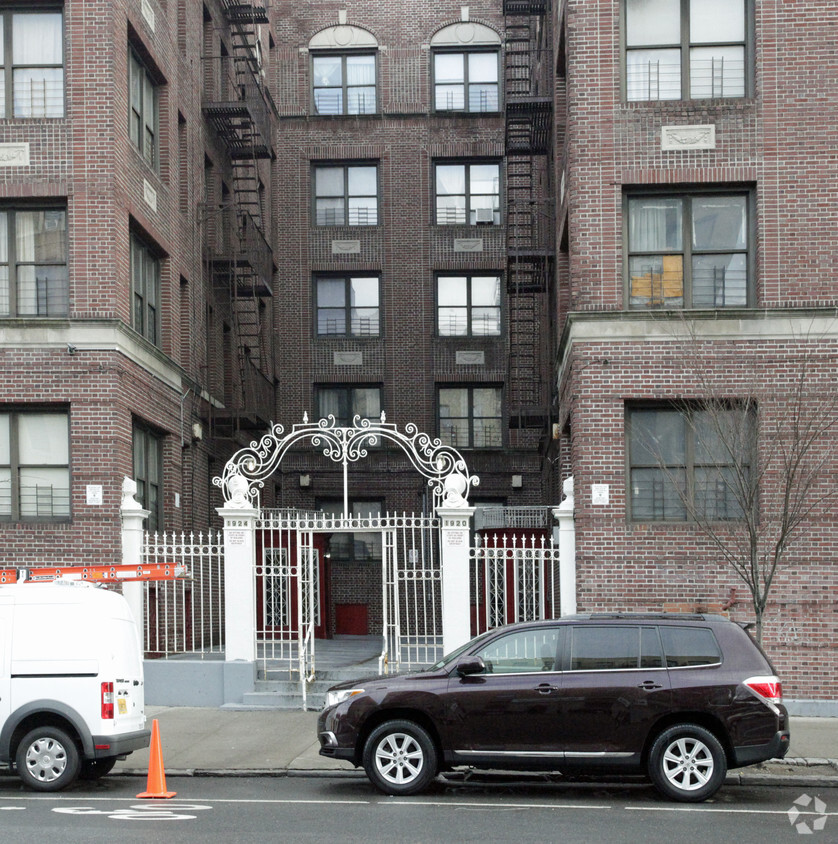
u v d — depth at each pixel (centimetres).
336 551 3703
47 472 1998
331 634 3397
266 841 966
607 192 1920
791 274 1873
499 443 3784
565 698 1205
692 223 1934
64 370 1991
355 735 1245
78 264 2014
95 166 2027
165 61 2433
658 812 1133
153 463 2334
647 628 1227
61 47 2066
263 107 3119
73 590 1306
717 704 1187
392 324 3812
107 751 1270
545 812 1130
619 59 1944
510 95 3138
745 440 1758
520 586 2853
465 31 3897
